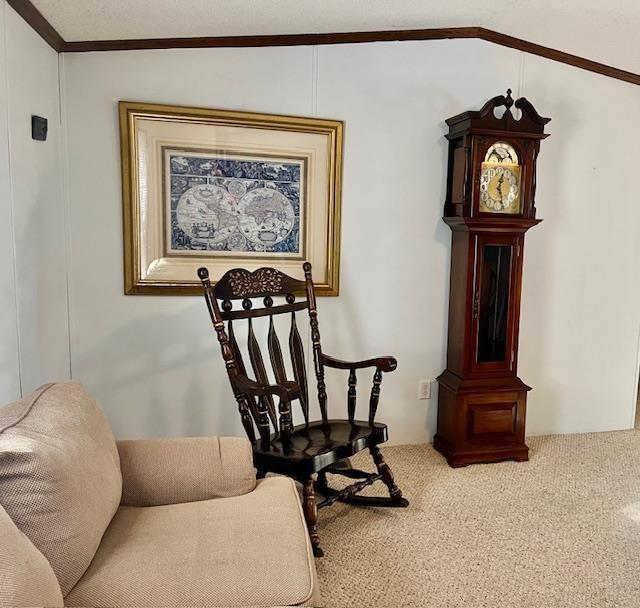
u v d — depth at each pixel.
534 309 3.21
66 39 2.37
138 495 1.60
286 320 2.86
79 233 2.54
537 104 3.06
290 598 1.18
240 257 2.75
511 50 2.98
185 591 1.17
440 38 2.89
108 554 1.30
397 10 2.50
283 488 1.69
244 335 2.81
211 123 2.62
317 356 2.49
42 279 2.21
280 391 1.97
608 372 3.39
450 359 3.04
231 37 2.58
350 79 2.80
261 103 2.70
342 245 2.90
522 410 2.92
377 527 2.24
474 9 2.57
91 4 2.05
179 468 1.63
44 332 2.23
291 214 2.80
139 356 2.69
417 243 3.00
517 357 2.94
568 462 2.92
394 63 2.85
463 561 2.02
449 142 2.94
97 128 2.50
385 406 3.08
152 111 2.53
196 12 2.24
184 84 2.59
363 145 2.87
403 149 2.92
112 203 2.56
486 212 2.79
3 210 1.81
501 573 1.95
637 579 1.93
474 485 2.62
